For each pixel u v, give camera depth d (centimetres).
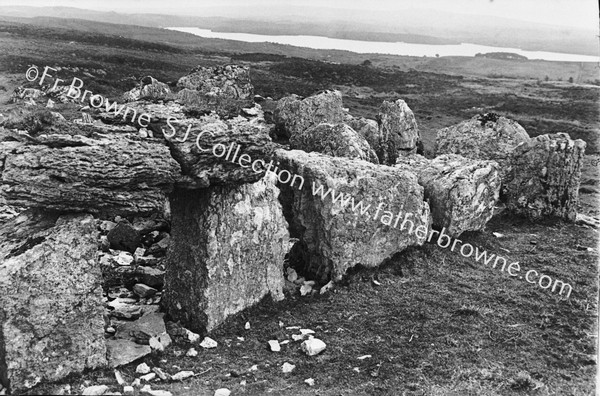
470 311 959
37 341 712
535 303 1011
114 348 791
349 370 798
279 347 851
